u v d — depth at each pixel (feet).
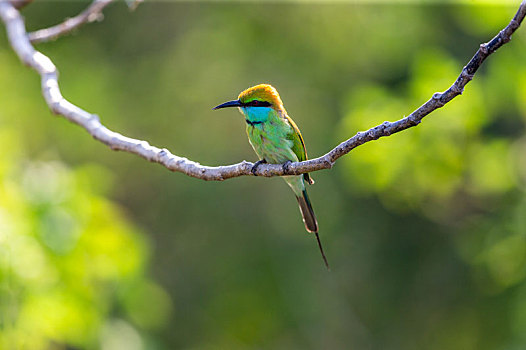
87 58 56.59
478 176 39.24
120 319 37.70
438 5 50.98
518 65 37.65
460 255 48.52
